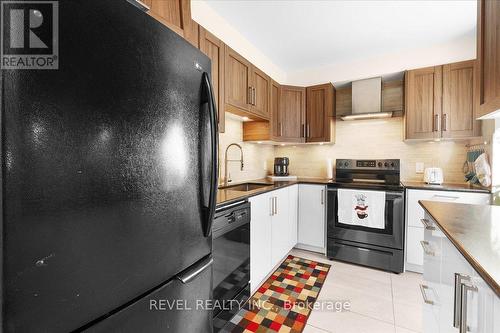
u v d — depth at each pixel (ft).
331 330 5.14
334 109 10.44
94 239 1.87
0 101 1.39
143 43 2.28
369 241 8.12
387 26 7.44
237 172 9.13
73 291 1.75
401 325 5.25
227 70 6.31
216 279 4.70
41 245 1.57
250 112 7.45
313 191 9.27
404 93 8.62
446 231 3.07
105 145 1.93
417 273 7.72
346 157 10.52
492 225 3.32
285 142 9.87
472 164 8.04
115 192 2.02
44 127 1.56
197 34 5.22
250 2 6.38
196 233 3.06
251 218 6.13
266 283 7.08
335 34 7.92
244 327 5.26
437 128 7.94
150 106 2.35
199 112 3.11
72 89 1.71
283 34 7.95
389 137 9.73
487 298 2.08
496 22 2.91
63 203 1.67
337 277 7.45
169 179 2.59
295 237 9.37
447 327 3.12
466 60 7.64
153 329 2.45
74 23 1.71
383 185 8.14
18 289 1.48
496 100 2.87
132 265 2.19
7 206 1.42
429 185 7.89
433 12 6.71
